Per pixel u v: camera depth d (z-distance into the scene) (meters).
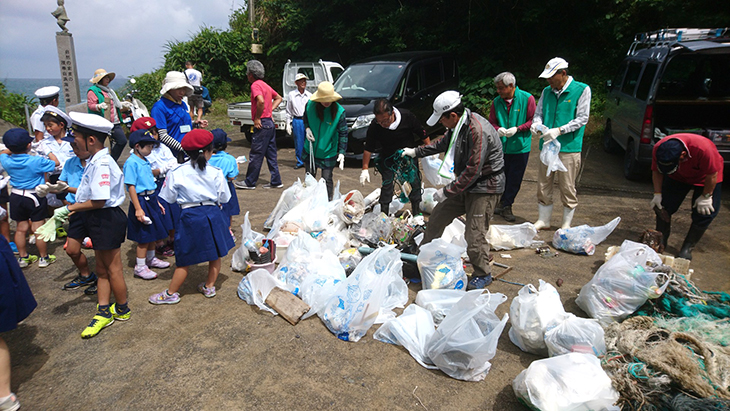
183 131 4.92
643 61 7.33
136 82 15.29
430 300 3.35
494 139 3.45
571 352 2.69
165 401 2.51
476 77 12.65
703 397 2.27
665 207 4.32
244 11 18.08
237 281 4.00
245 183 6.99
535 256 4.57
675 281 3.24
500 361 2.92
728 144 6.29
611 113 8.58
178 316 3.38
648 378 2.40
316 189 4.77
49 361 2.85
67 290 3.79
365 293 3.11
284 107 9.71
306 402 2.50
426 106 9.29
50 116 3.58
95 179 2.95
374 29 14.59
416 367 2.84
